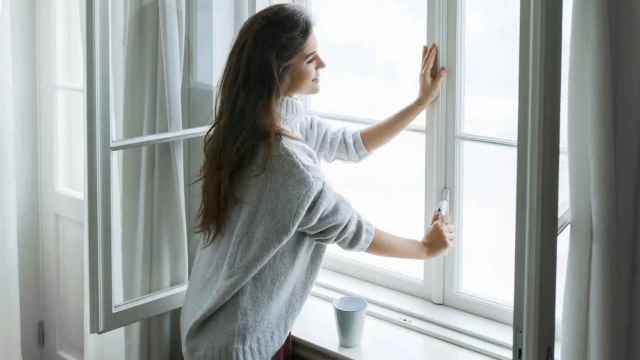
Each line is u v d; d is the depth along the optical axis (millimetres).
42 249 2982
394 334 2182
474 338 2102
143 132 2049
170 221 2152
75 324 2902
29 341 3018
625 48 1642
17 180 2896
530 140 1428
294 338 2186
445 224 2000
